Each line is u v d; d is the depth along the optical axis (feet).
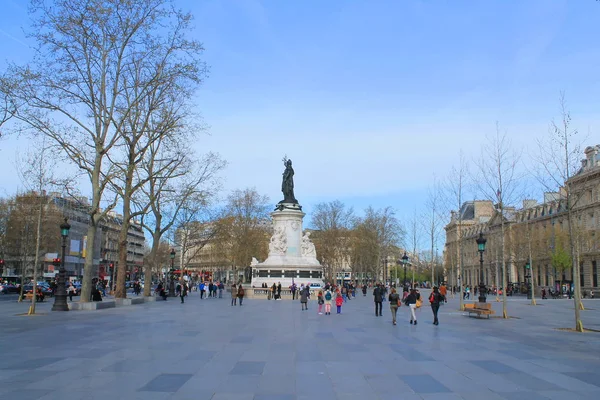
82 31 120.06
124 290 151.12
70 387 36.70
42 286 199.82
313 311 122.83
